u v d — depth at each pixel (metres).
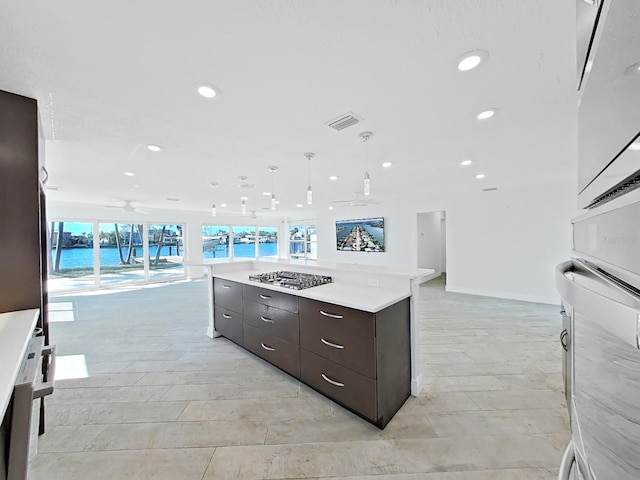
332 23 1.11
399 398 1.99
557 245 4.81
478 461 1.51
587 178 0.66
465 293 5.88
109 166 3.26
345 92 1.65
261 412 1.96
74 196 5.44
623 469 0.51
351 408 1.89
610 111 0.49
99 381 2.41
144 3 1.00
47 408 2.03
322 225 8.85
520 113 1.95
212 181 4.17
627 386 0.49
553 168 3.55
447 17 1.08
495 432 1.73
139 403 2.08
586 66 0.65
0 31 1.11
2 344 1.10
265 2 1.00
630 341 0.37
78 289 6.61
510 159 3.11
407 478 1.42
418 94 1.68
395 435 1.72
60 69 1.39
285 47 1.25
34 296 1.56
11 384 0.85
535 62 1.37
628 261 0.45
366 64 1.39
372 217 7.57
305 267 3.00
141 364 2.73
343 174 3.78
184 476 1.44
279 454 1.58
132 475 1.45
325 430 1.77
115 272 7.34
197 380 2.42
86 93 1.62
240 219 10.02
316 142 2.50
